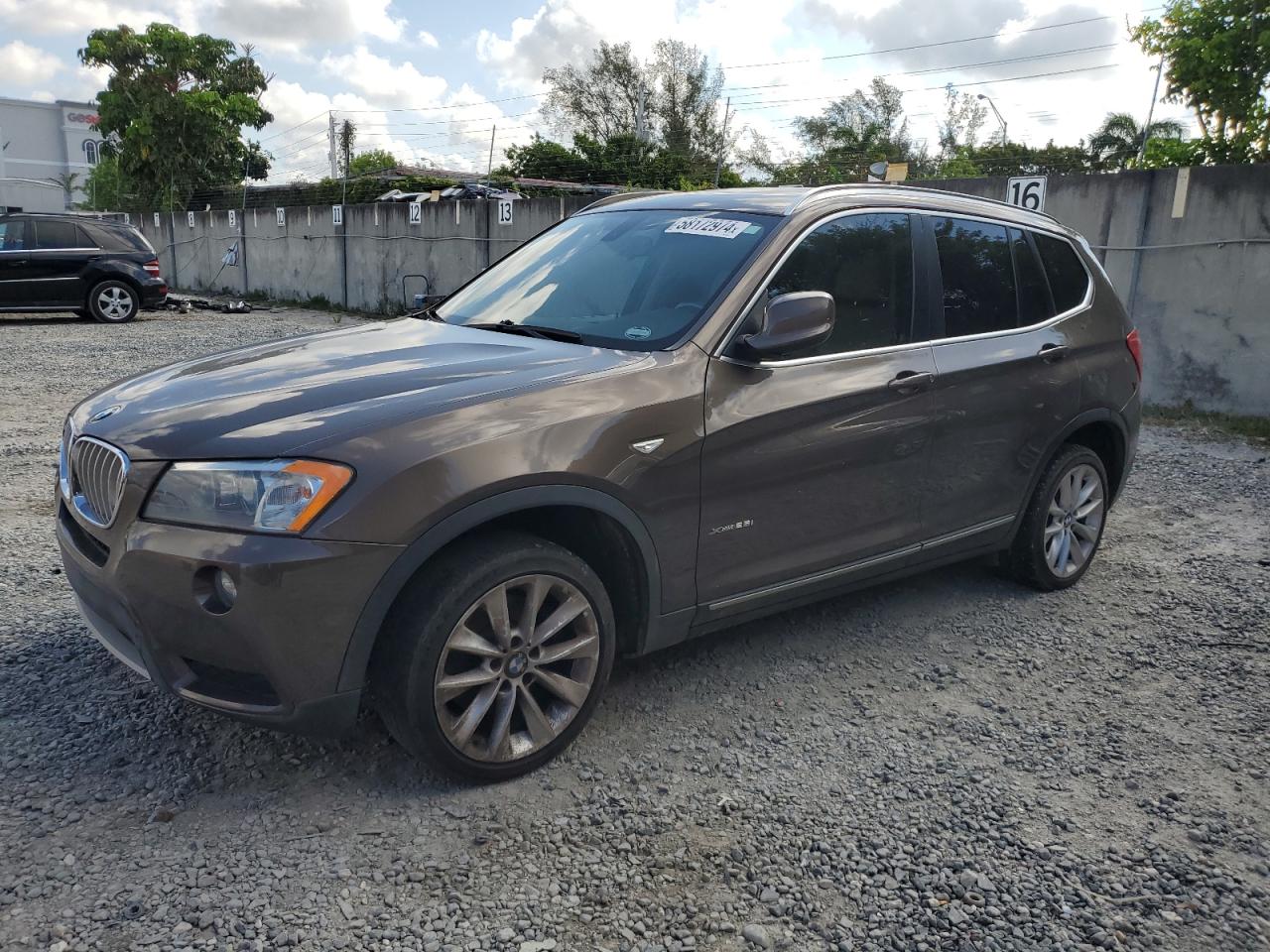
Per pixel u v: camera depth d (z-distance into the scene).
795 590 3.75
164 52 37.31
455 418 2.86
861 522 3.88
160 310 19.83
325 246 21.36
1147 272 9.78
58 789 2.98
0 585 4.54
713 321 3.44
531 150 37.81
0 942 2.35
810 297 3.31
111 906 2.49
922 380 3.93
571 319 3.76
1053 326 4.64
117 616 2.89
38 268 16.12
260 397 3.01
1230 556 5.59
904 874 2.74
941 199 4.39
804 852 2.82
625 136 39.81
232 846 2.74
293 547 2.62
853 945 2.47
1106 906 2.63
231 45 38.62
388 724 2.95
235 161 38.94
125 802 2.93
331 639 2.70
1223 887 2.72
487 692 2.98
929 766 3.30
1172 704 3.80
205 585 2.68
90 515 3.03
